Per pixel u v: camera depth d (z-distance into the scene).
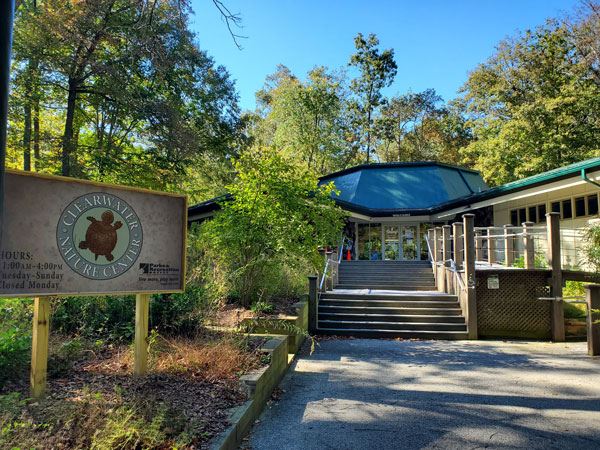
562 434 5.04
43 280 4.34
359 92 51.69
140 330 5.23
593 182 14.66
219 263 10.37
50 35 15.34
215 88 23.44
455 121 49.88
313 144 41.84
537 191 16.86
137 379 5.08
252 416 5.21
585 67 29.23
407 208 25.33
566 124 29.23
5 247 4.12
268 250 10.88
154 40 13.77
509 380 7.58
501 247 21.34
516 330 12.51
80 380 4.94
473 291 12.60
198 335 7.21
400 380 7.57
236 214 11.09
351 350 10.59
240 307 10.85
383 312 13.76
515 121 30.19
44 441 3.21
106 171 17.97
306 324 12.27
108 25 16.05
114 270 4.91
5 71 2.02
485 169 33.06
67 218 4.56
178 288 5.43
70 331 6.73
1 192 2.02
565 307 12.70
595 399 6.43
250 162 11.22
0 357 4.54
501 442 4.82
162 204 5.39
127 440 3.35
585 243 14.55
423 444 4.76
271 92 51.25
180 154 18.34
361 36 51.34
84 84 18.48
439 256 18.25
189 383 5.27
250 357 6.43
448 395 6.65
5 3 2.02
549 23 31.59
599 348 9.86
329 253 16.47
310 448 4.62
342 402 6.26
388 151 53.09
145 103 17.31
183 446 3.63
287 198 10.88
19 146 18.31
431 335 12.49
